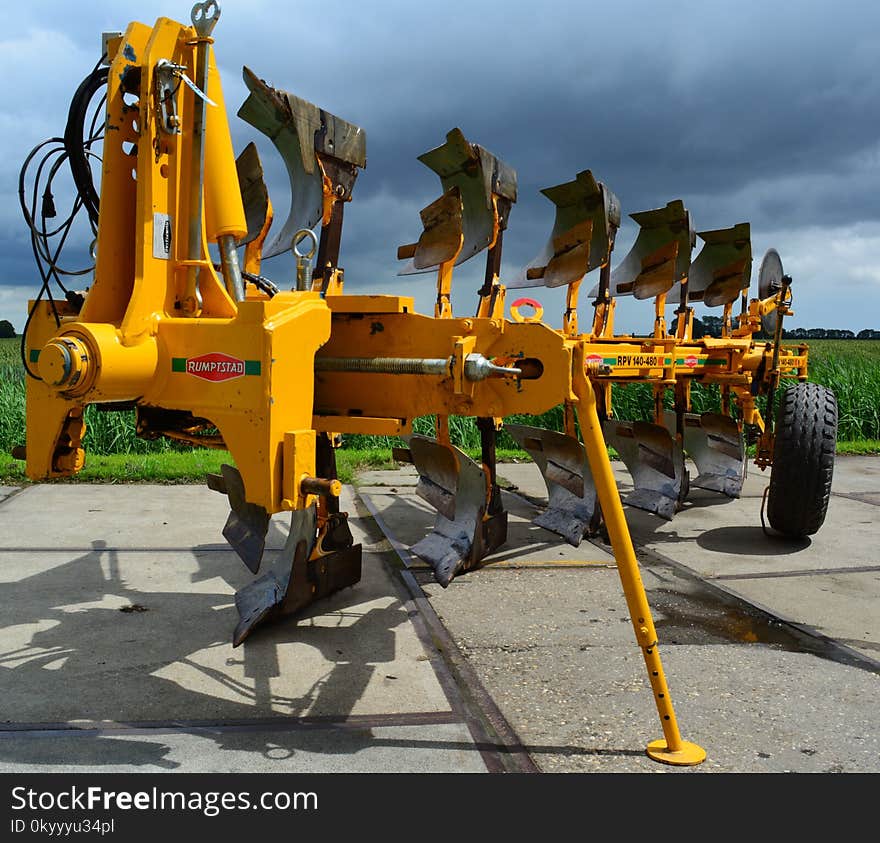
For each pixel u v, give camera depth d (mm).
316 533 4152
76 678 3211
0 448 9406
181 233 3014
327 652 3543
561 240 5238
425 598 4340
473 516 4898
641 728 2891
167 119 2844
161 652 3502
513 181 4801
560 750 2723
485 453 5211
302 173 3916
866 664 3518
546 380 2986
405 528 5871
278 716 2918
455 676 3332
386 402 3500
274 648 3578
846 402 11984
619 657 3562
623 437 6648
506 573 4848
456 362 2963
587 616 4102
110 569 4695
